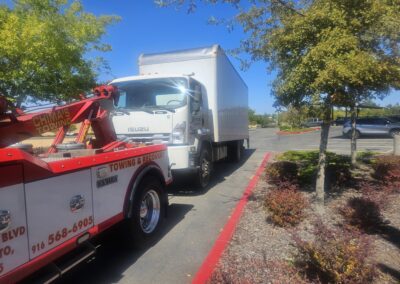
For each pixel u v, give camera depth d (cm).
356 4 555
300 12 602
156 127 783
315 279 380
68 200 338
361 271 361
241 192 884
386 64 541
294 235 431
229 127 1192
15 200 275
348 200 631
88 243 388
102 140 519
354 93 593
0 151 260
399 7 562
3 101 369
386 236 520
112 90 535
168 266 460
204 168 917
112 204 425
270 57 662
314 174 911
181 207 747
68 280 425
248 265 423
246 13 650
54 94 1315
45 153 418
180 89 799
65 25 1349
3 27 1173
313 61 549
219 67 1002
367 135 2912
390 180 825
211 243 537
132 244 501
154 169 548
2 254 262
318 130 4406
